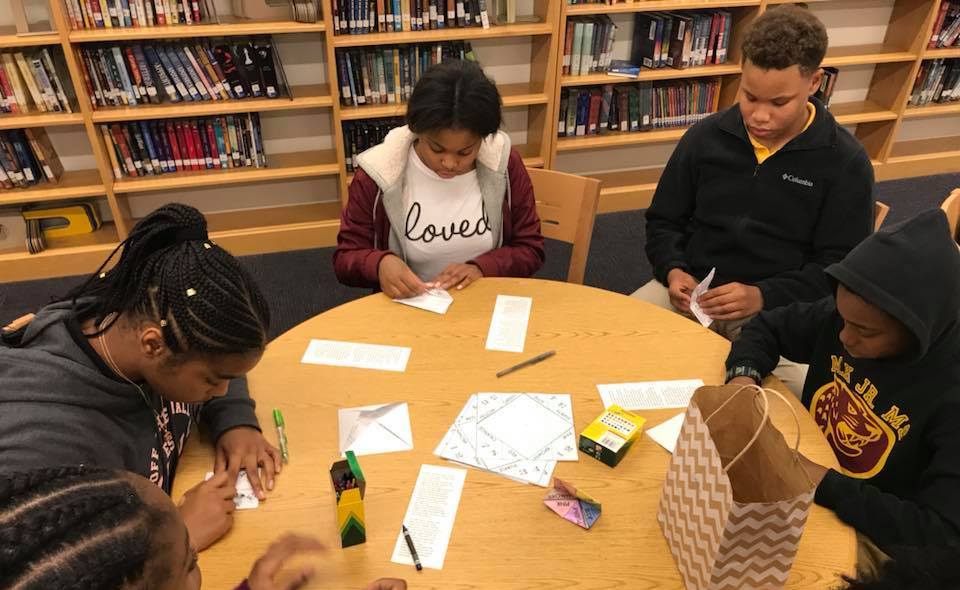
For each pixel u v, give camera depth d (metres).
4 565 0.47
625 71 3.38
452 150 1.68
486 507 1.10
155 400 1.12
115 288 0.97
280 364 1.44
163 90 2.94
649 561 1.01
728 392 0.99
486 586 0.97
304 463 1.19
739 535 0.86
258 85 3.02
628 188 3.80
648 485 1.15
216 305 0.92
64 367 0.97
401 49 3.12
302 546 1.02
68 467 0.58
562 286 1.75
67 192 2.97
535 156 3.59
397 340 1.52
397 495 1.12
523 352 1.49
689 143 2.04
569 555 1.02
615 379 1.40
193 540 1.01
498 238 1.99
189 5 2.77
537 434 1.25
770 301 1.86
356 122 3.24
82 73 2.77
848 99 4.13
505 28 3.13
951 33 3.74
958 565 0.55
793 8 1.75
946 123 4.39
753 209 1.95
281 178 3.48
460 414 1.30
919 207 3.86
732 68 3.49
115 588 0.50
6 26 2.80
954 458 1.08
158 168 3.11
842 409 1.33
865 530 1.06
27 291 3.03
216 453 1.22
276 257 3.34
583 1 3.23
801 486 0.88
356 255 1.84
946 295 1.05
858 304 1.09
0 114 2.82
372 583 0.94
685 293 1.94
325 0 2.78
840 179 1.83
